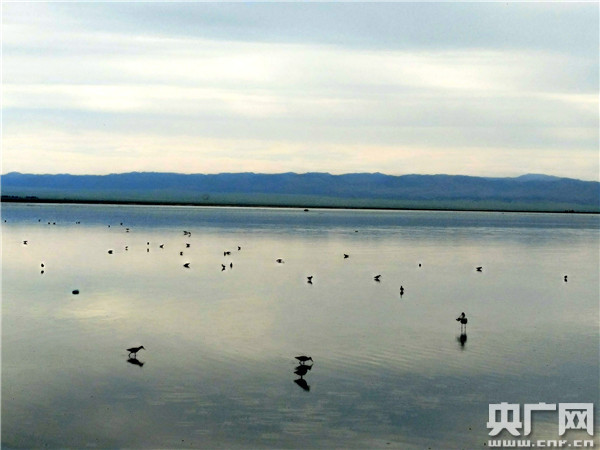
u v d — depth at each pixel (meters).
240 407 51.38
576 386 56.62
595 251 188.88
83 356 63.72
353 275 124.25
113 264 137.62
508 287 111.38
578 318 84.00
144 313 83.56
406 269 135.25
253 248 181.12
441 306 91.38
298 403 52.19
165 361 62.16
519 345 69.31
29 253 159.00
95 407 51.31
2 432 47.03
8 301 91.81
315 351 65.81
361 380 57.34
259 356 63.94
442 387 55.88
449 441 46.44
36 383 56.25
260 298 95.88
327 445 45.56
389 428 48.09
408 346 68.06
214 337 71.12
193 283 110.94
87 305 88.94
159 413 50.25
